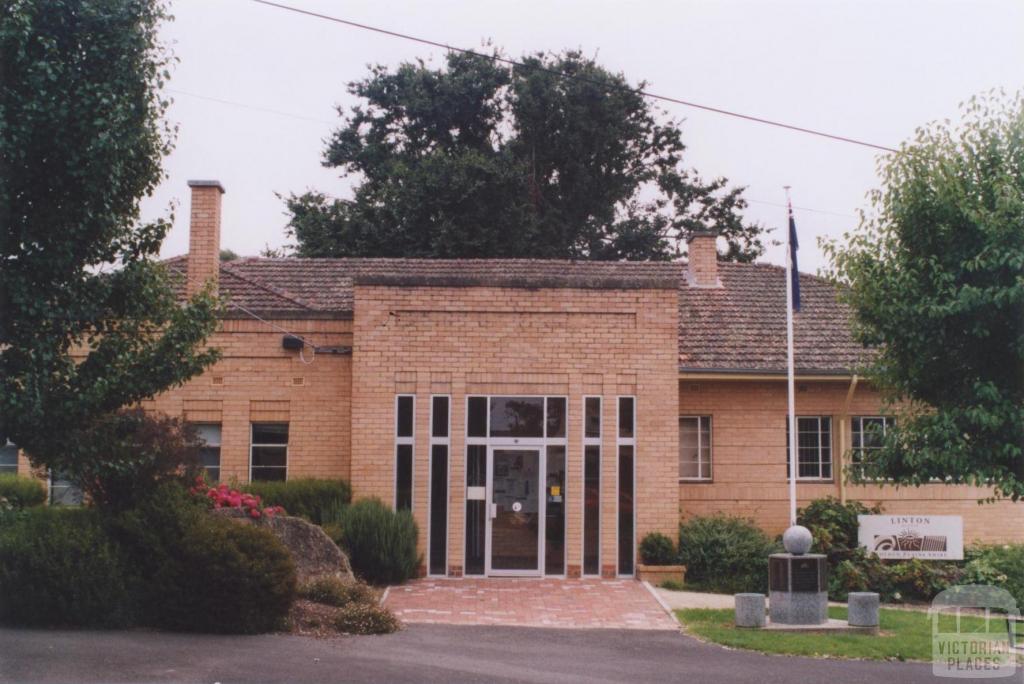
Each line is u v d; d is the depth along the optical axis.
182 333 13.51
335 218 38.69
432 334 19.78
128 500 14.25
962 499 21.81
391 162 38.91
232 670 10.82
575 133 39.28
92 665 10.77
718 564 19.09
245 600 12.84
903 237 14.41
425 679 10.78
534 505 19.62
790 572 14.73
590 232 40.06
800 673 11.81
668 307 19.92
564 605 16.44
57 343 12.45
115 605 12.92
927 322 13.95
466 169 36.66
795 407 22.09
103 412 13.30
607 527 19.48
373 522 18.30
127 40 12.30
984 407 13.82
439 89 40.22
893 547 19.62
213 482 18.09
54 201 12.33
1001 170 13.79
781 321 23.20
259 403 21.06
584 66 40.34
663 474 19.62
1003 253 13.39
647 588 18.20
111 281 13.05
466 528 19.52
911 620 15.76
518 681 10.87
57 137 11.90
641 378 19.80
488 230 36.72
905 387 14.74
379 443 19.56
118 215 12.90
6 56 11.75
